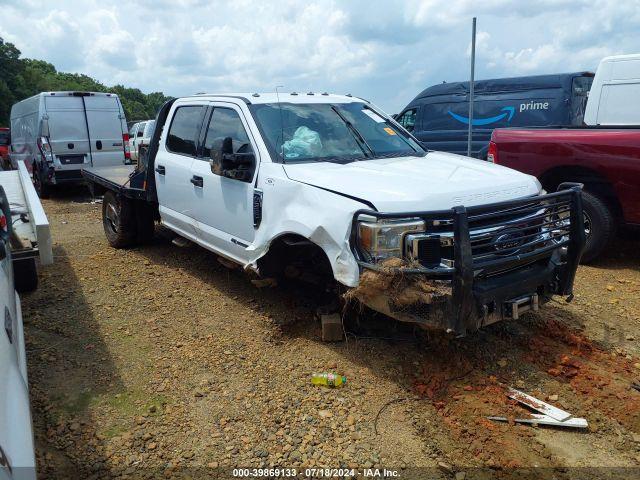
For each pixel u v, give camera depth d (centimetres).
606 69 809
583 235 409
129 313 511
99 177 773
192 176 552
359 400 365
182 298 548
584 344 437
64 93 1292
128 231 723
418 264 350
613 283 589
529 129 695
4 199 347
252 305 523
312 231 392
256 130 473
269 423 342
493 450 314
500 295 369
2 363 230
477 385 379
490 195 393
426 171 432
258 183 455
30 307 524
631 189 607
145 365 413
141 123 2350
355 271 369
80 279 610
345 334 448
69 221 984
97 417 348
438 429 335
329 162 460
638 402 360
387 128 547
